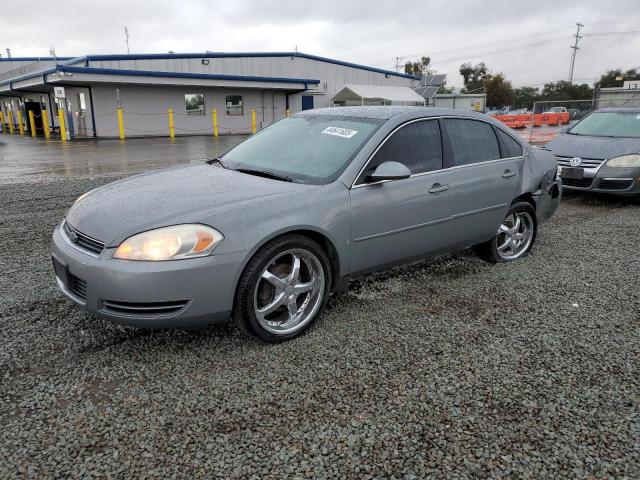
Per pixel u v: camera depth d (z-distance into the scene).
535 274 4.61
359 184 3.51
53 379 2.75
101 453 2.20
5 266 4.54
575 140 8.51
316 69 34.62
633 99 19.17
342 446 2.28
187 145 19.41
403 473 2.12
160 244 2.77
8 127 34.91
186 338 3.23
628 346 3.26
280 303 3.19
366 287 4.20
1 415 2.44
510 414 2.52
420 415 2.50
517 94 101.62
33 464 2.13
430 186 3.94
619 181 7.63
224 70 29.80
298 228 3.14
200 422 2.42
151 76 24.36
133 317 2.80
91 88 24.17
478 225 4.46
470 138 4.41
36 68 33.38
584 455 2.25
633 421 2.49
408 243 3.90
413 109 4.16
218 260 2.83
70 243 3.08
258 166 3.86
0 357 2.96
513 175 4.69
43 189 8.56
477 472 2.13
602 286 4.33
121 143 20.62
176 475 2.09
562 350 3.19
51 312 3.57
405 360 3.03
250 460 2.18
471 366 2.97
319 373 2.86
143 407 2.53
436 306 3.84
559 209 7.66
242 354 3.05
